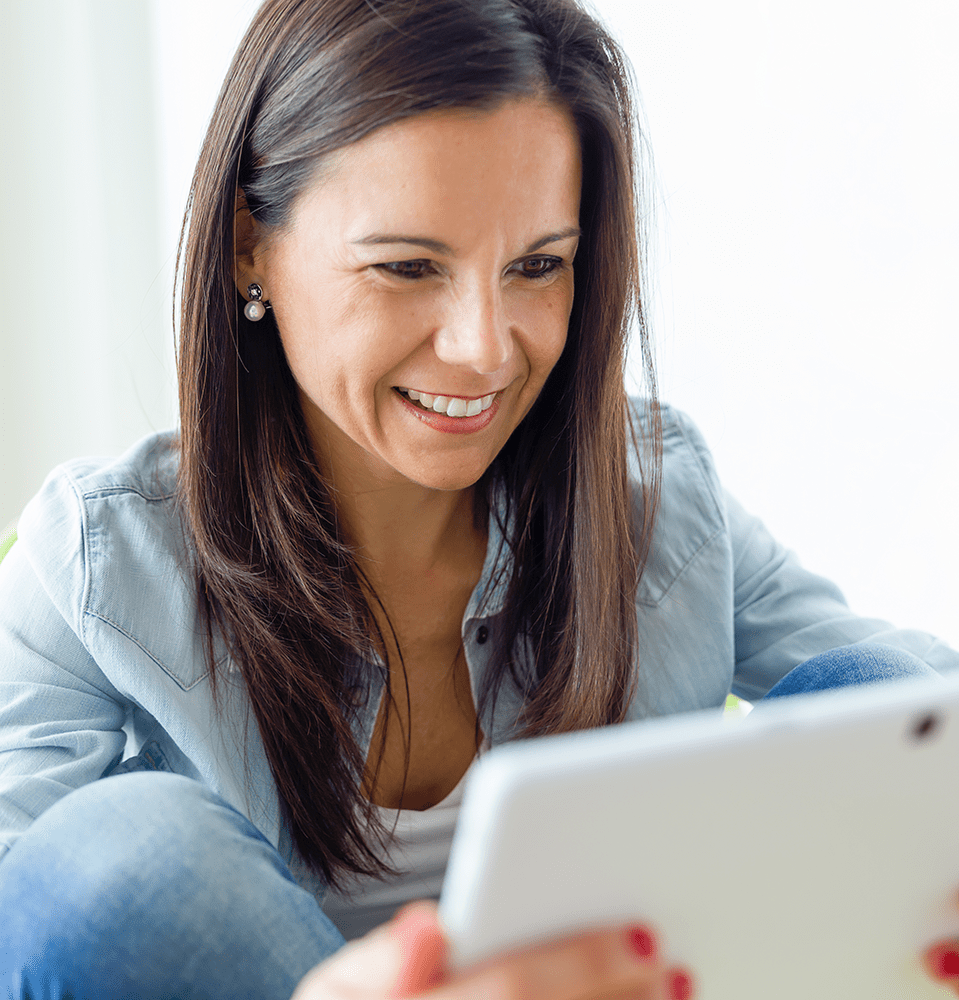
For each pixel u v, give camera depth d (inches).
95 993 25.7
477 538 42.6
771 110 77.7
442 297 32.2
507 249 31.7
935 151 76.2
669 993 20.7
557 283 34.7
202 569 38.0
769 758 18.3
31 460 85.3
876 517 80.4
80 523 37.9
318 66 31.2
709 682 45.3
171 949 25.6
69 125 81.4
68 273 83.3
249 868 27.0
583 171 35.4
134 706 40.4
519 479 41.9
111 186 82.9
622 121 37.0
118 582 37.5
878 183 77.5
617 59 36.3
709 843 19.0
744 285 79.1
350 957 19.4
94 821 27.4
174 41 80.7
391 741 41.6
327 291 32.8
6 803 33.4
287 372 38.1
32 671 37.6
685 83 77.4
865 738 18.9
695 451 48.5
